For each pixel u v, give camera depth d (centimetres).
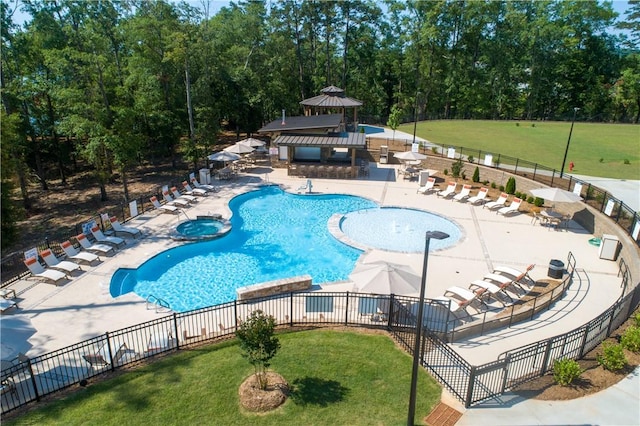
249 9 5938
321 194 3006
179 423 988
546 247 2178
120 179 3509
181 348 1292
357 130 4666
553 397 1067
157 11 3716
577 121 6519
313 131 3519
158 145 3894
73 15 3347
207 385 1118
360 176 3491
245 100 4638
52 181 3494
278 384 1112
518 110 7056
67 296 1630
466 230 2388
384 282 1383
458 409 1034
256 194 3066
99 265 1889
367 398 1078
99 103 2650
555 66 6600
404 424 988
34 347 1320
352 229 2417
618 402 1045
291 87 5747
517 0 6956
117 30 3519
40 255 1803
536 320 1513
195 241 2183
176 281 1834
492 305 1620
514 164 3334
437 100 7031
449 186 3025
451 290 1616
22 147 2683
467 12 6284
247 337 1015
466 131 5166
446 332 1353
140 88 3612
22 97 2825
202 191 2909
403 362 1233
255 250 2145
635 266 1723
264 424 988
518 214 2658
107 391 1098
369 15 5788
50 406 1042
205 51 3891
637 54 6838
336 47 6712
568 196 2294
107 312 1528
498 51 6456
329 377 1158
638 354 1227
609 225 2189
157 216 2520
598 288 1764
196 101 3950
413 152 3378
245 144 3475
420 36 6088
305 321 1465
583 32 6844
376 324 1447
